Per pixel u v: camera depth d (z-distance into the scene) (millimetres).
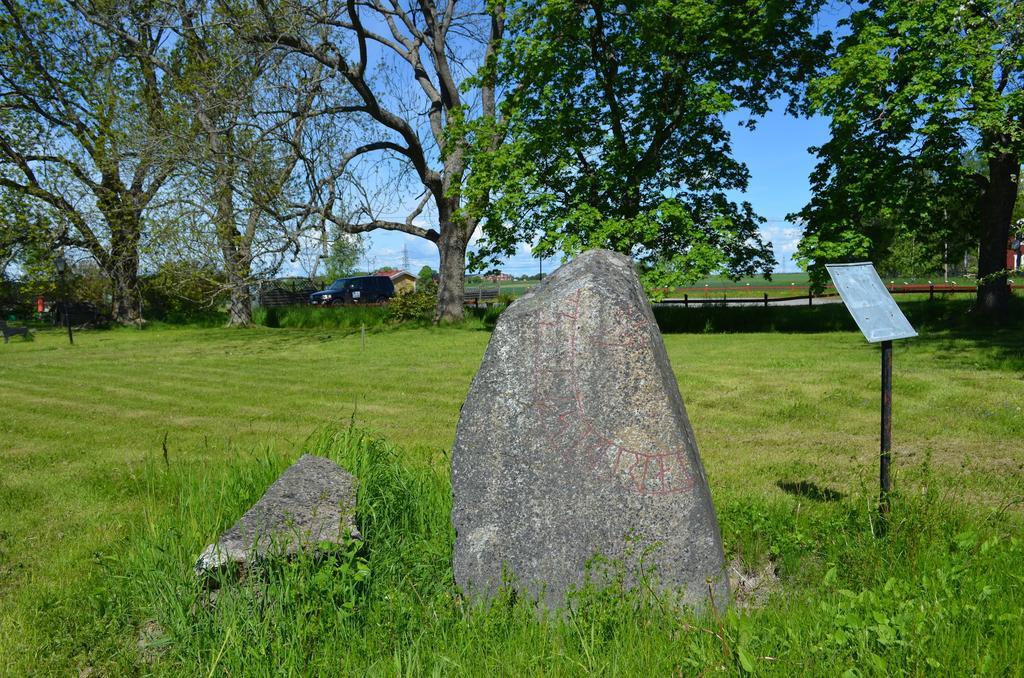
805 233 22766
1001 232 21641
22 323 38688
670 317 28031
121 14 26000
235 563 3762
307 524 4090
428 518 5004
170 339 28375
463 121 25109
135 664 3625
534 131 23266
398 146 30156
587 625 3547
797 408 10562
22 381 15969
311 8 25703
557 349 3980
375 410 11711
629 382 3912
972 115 18016
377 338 26156
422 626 3662
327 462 5113
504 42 23531
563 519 3928
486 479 4027
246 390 14164
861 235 21047
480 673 3160
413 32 30359
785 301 39062
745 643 3033
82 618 4145
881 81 19422
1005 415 9375
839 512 5020
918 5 18828
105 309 37531
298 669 3256
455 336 26000
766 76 23578
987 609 3383
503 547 4000
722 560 3904
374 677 3166
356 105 28125
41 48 30250
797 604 3824
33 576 4859
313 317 35000
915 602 3359
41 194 30609
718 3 22438
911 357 15781
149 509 5719
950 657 2914
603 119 23641
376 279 48875
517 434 3994
